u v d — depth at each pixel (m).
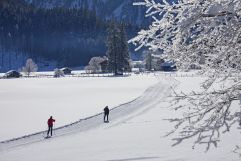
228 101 6.72
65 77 148.00
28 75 171.12
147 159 20.47
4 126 36.56
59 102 57.44
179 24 6.23
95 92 73.56
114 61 139.25
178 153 21.41
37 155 23.58
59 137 30.48
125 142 26.12
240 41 6.32
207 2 6.04
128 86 86.06
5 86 100.06
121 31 138.75
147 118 38.16
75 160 21.39
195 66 6.90
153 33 6.46
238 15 6.12
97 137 29.34
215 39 6.40
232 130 25.86
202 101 6.92
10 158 23.12
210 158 19.59
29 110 48.59
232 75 6.71
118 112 44.94
